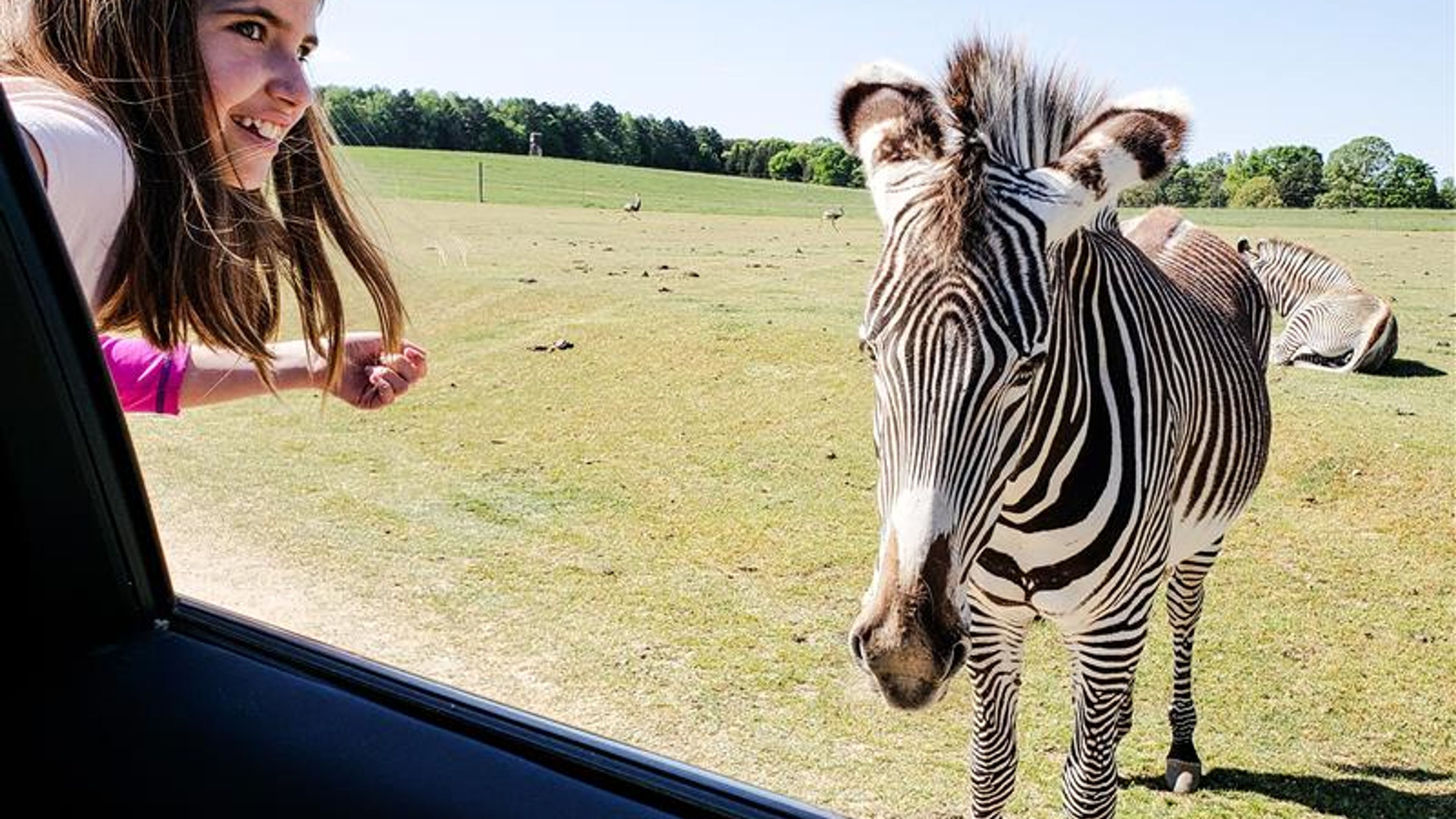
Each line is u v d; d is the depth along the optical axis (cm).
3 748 100
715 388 859
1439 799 360
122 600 107
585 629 487
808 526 605
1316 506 608
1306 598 506
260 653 111
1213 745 399
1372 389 841
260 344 151
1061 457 256
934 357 213
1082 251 259
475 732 102
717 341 966
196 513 638
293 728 101
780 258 1789
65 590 103
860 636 210
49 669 103
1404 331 1102
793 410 802
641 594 525
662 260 1683
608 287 1288
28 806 97
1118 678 285
